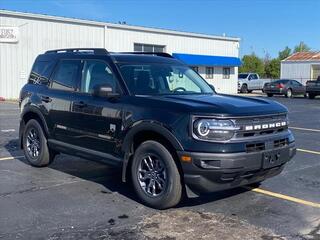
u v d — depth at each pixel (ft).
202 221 17.88
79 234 16.39
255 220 18.10
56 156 30.42
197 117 17.88
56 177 24.72
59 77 25.40
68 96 23.99
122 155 20.63
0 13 89.76
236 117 17.93
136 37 116.26
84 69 23.71
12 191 21.79
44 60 27.27
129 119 20.04
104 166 27.53
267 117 19.20
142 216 18.40
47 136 25.84
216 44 140.26
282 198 21.20
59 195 21.25
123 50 113.39
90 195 21.30
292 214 18.92
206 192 18.26
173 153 18.67
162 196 18.86
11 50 92.48
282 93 123.95
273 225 17.56
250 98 21.61
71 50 25.59
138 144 20.61
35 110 26.32
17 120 52.85
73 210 19.06
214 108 18.08
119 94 21.11
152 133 19.43
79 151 23.22
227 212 19.06
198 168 17.61
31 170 26.35
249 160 17.92
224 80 145.18
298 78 178.81
